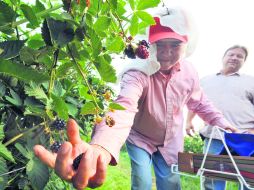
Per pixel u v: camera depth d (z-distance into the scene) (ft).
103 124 4.54
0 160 3.37
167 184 9.09
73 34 2.97
